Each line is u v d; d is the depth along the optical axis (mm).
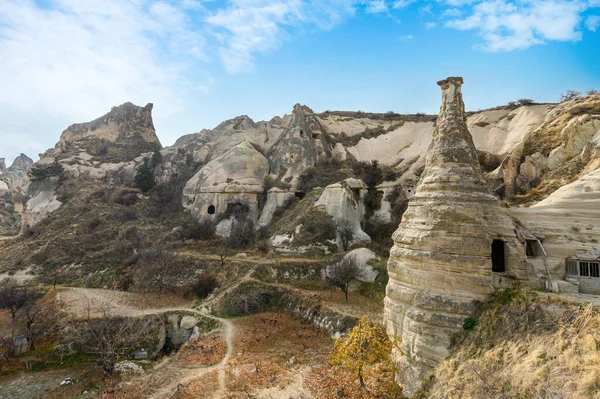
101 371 25922
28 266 48312
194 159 81250
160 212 66938
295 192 64938
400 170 69688
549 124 50281
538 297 14641
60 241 53031
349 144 84750
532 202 33000
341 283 37469
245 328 31844
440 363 15516
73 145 85125
